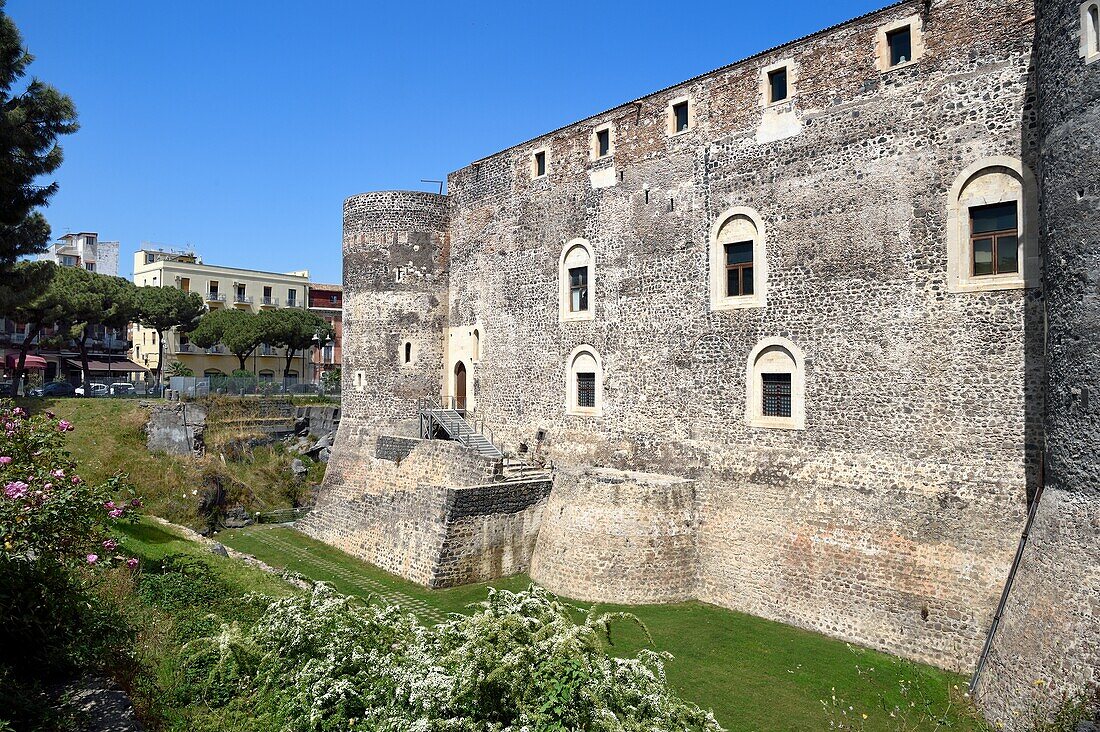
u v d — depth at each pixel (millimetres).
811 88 19125
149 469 30625
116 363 62656
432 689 7012
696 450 21219
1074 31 12664
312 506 33781
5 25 20188
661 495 20359
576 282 25656
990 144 16016
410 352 31312
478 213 30203
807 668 15461
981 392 15977
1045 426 13656
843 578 17547
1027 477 15289
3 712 7688
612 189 24266
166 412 33188
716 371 20875
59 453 10781
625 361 23578
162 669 10102
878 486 17344
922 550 16469
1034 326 15297
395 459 28641
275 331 55938
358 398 31672
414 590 21562
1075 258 12523
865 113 18047
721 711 13422
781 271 19531
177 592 12852
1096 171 12180
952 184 16531
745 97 20578
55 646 9234
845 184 18328
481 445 27203
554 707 6504
